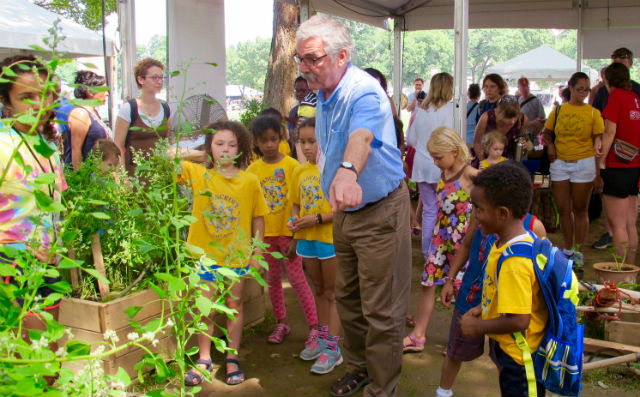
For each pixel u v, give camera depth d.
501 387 2.49
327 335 3.89
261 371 3.78
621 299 4.00
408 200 3.08
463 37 5.11
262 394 3.47
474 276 2.95
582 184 6.02
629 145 5.23
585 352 3.81
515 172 2.35
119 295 3.42
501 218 2.37
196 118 5.15
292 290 5.47
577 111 5.88
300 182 3.86
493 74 7.23
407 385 3.60
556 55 17.70
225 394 3.47
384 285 2.99
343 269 3.25
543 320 2.38
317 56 2.72
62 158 4.62
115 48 8.27
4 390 1.29
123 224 3.52
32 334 1.47
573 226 6.59
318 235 3.76
